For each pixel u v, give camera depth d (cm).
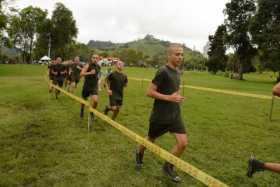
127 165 559
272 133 865
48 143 671
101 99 1473
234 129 897
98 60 905
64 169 530
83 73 883
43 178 492
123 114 1066
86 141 695
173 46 485
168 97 459
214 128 898
